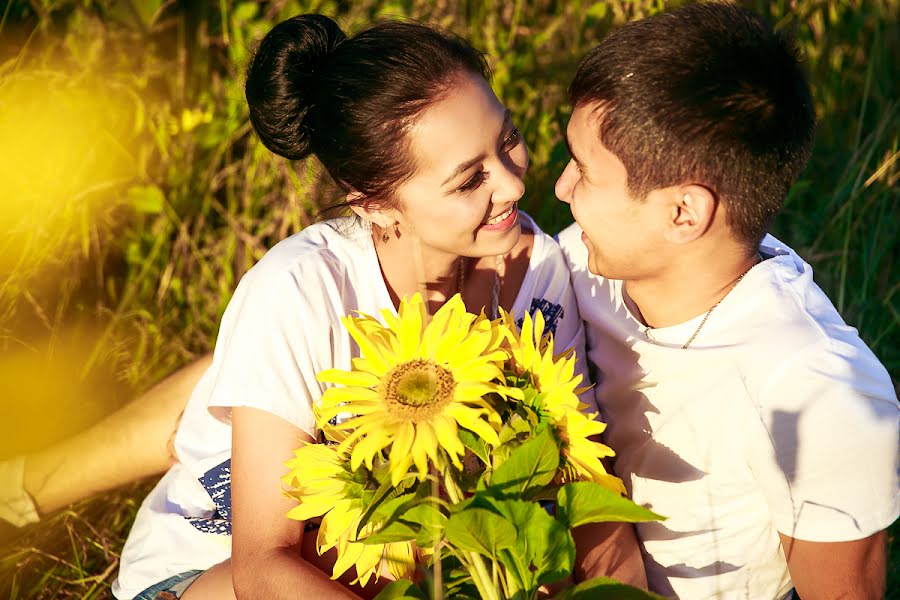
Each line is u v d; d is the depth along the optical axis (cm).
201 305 275
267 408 158
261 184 279
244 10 277
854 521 148
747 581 166
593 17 298
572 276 184
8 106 262
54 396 251
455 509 122
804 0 320
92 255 272
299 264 166
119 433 207
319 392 163
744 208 148
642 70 144
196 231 277
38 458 209
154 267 275
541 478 128
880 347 252
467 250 166
